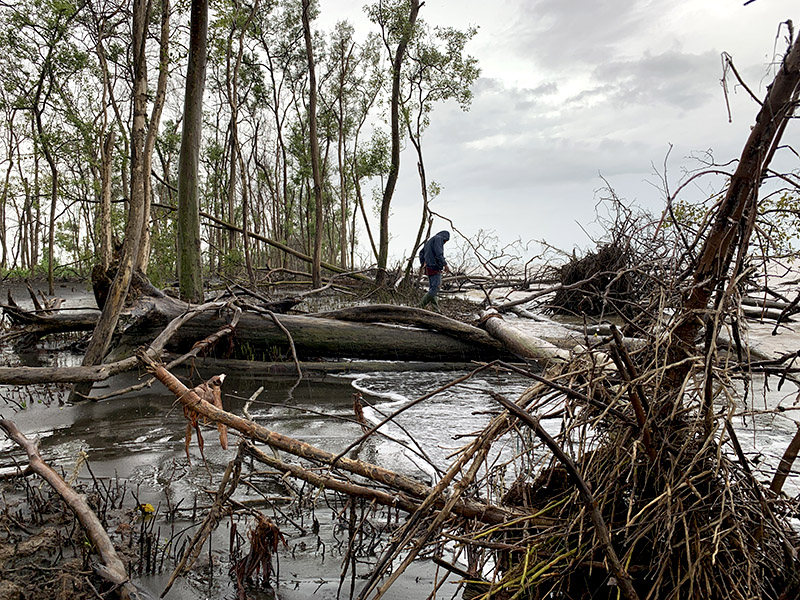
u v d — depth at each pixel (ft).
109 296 28.02
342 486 10.97
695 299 9.84
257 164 109.09
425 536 9.23
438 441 21.20
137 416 24.54
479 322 40.06
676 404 9.04
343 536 13.79
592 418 10.02
